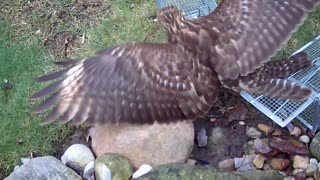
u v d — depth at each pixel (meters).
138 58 1.04
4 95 1.45
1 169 1.37
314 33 1.47
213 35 1.02
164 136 1.31
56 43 1.52
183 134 1.31
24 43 1.52
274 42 1.00
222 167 1.34
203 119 1.40
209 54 1.03
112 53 1.04
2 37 1.52
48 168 1.31
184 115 1.05
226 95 1.41
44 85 1.45
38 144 1.39
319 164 1.30
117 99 1.03
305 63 1.26
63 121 1.01
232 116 1.40
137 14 1.54
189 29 1.04
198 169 1.22
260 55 1.00
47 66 1.48
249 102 1.37
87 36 1.52
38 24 1.54
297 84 1.15
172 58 1.04
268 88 1.09
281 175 1.29
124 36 1.51
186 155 1.32
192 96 1.05
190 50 1.04
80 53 1.50
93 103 1.02
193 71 1.04
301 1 1.00
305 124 1.36
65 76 1.03
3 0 1.57
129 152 1.31
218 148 1.37
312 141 1.34
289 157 1.34
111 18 1.54
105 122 1.02
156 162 1.31
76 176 1.31
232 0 1.03
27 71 1.48
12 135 1.40
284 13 1.00
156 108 1.04
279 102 1.33
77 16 1.55
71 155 1.34
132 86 1.03
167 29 1.06
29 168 1.32
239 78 1.07
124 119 1.03
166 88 1.04
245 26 1.01
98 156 1.33
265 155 1.35
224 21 1.02
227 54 1.02
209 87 1.05
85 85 1.02
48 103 1.02
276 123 1.35
